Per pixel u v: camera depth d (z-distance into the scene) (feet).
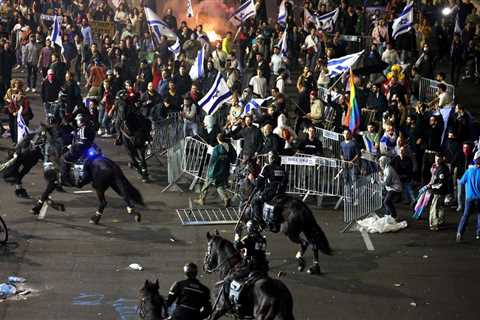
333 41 199.72
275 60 192.03
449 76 214.69
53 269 111.24
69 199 139.23
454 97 188.96
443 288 109.50
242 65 204.74
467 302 105.50
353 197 132.05
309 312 101.04
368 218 131.95
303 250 113.39
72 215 131.64
